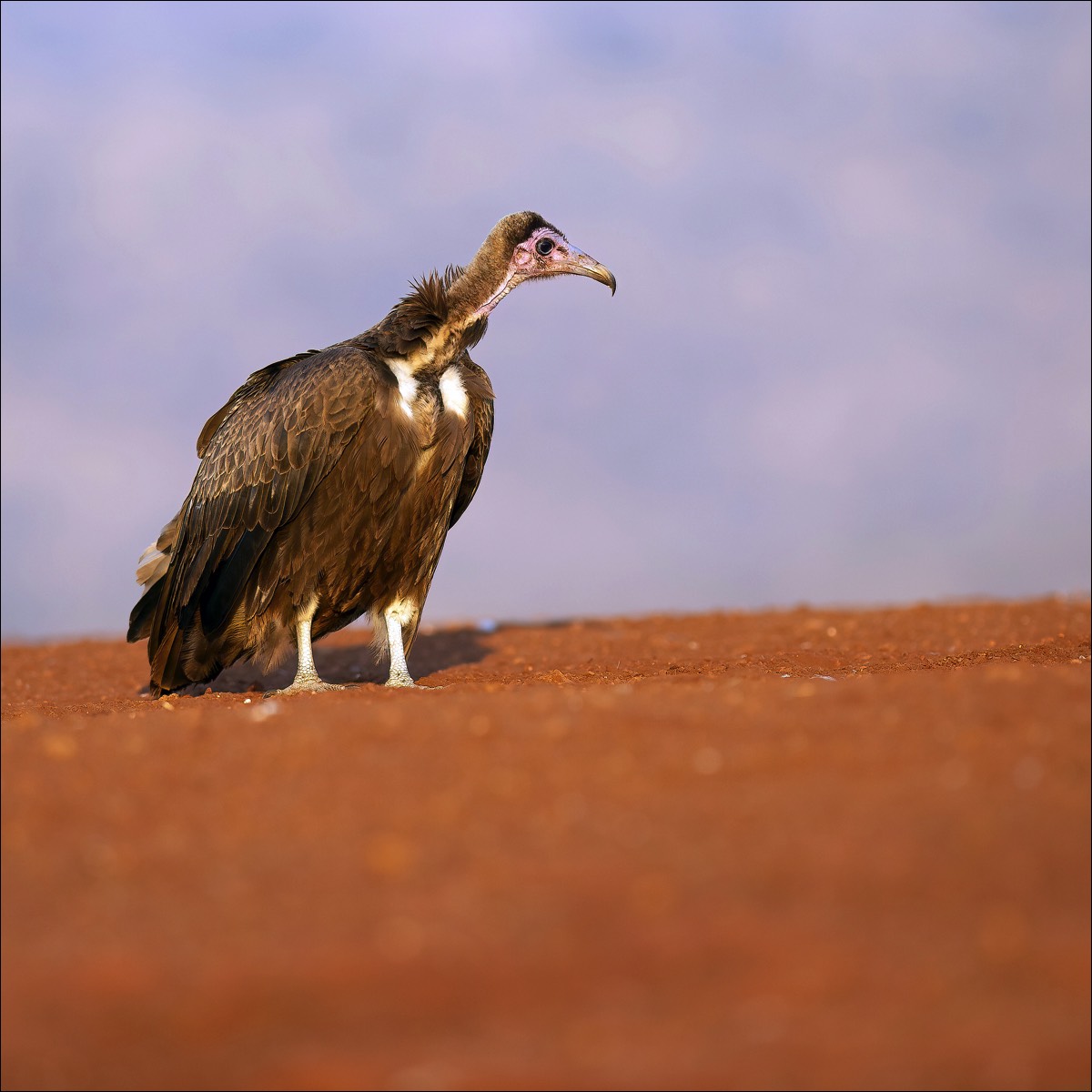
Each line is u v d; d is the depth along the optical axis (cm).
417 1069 793
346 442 1998
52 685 2978
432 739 1270
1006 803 1050
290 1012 844
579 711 1347
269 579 2083
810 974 852
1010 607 3841
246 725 1374
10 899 982
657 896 936
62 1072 806
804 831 1021
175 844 1059
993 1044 789
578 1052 801
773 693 1405
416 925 917
